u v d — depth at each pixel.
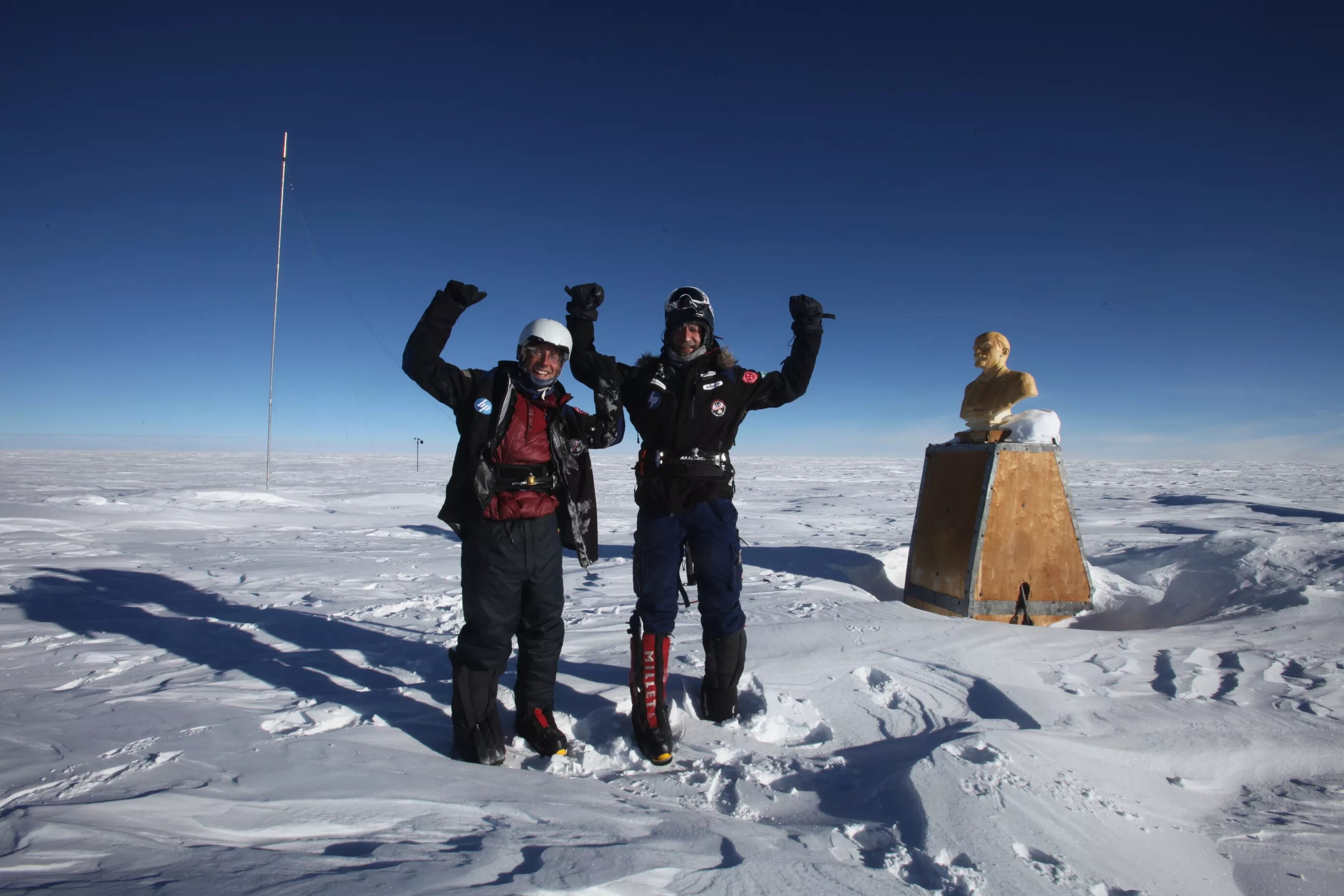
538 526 2.12
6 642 3.24
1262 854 1.75
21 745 2.00
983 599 4.18
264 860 1.37
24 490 15.57
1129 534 8.28
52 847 1.40
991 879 1.50
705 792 1.96
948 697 2.66
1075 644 3.29
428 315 2.04
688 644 3.29
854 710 2.57
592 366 2.36
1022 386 4.16
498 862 1.38
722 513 2.37
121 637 3.37
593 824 1.62
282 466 40.91
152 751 1.96
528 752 2.20
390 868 1.34
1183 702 2.60
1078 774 2.01
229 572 5.22
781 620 3.69
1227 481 28.25
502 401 2.11
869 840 1.67
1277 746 2.23
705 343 2.45
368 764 1.92
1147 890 1.56
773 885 1.39
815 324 2.49
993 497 4.18
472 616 2.08
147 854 1.39
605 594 4.52
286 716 2.30
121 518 8.19
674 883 1.36
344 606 4.13
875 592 5.46
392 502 12.43
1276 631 3.45
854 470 43.09
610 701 2.59
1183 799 1.99
